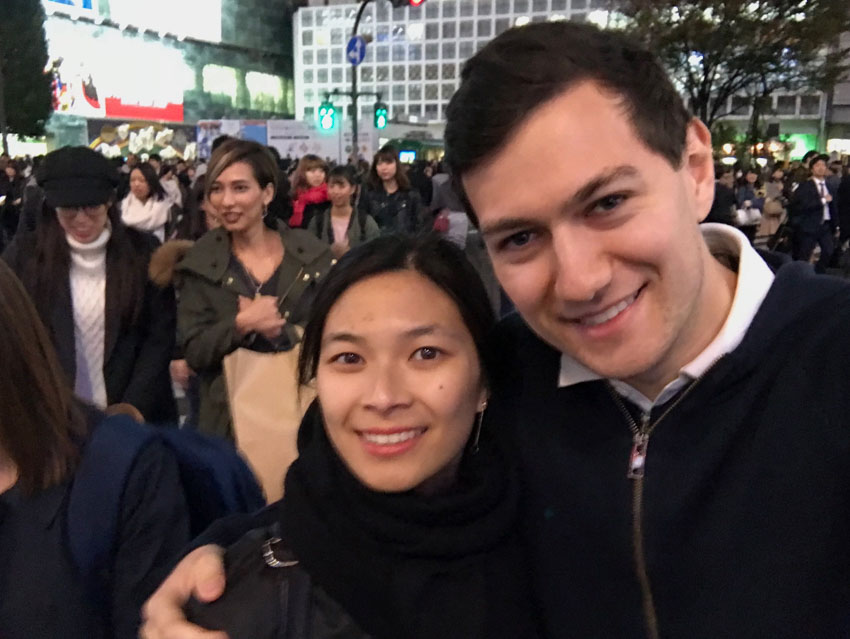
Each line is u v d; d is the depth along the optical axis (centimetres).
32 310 130
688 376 107
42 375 127
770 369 104
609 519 114
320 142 1867
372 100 5409
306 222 599
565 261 93
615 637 115
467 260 125
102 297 262
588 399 121
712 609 104
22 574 126
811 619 97
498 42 98
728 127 2455
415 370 115
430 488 121
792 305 107
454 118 98
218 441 155
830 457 98
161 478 138
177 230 528
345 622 108
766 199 1159
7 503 128
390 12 5294
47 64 3062
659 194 94
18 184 1169
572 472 119
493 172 94
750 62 1653
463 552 113
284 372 204
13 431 124
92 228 256
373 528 110
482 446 127
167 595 114
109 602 133
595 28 99
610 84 91
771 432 102
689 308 100
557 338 104
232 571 117
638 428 115
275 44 6359
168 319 274
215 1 5659
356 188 623
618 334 98
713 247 124
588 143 90
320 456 118
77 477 131
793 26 1568
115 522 131
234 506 152
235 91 6006
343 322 115
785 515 100
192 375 317
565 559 120
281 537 117
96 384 262
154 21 5162
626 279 95
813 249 1012
